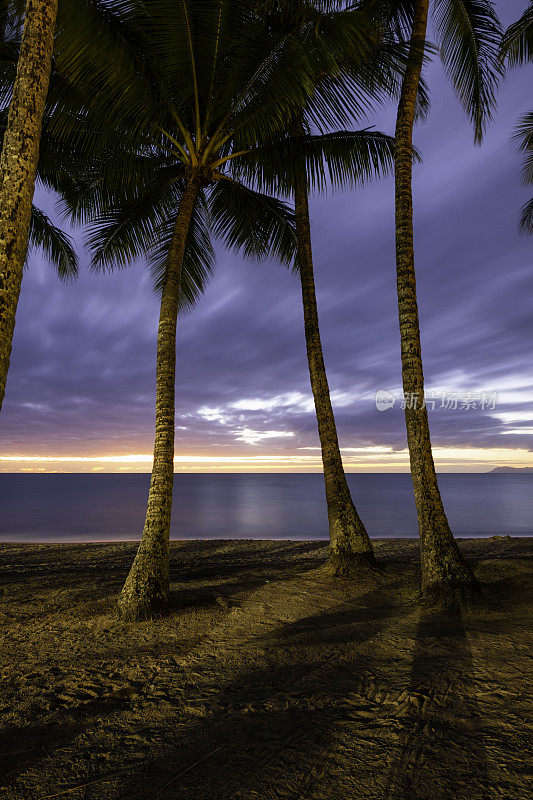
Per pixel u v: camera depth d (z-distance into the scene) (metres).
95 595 6.80
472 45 8.07
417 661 4.05
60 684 3.74
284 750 2.69
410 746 2.71
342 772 2.46
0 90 6.75
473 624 5.10
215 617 5.54
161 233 8.97
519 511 29.28
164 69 6.22
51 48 2.98
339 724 2.99
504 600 6.00
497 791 2.27
